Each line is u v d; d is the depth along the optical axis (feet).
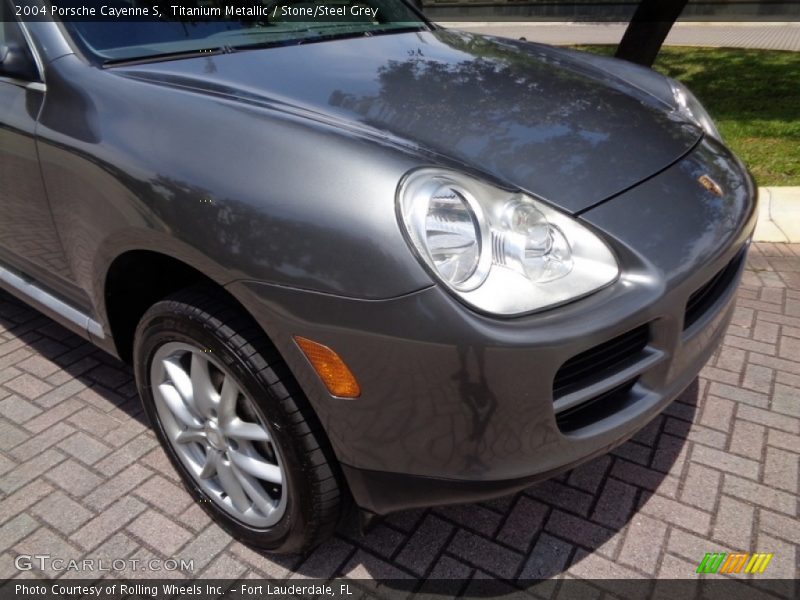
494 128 6.33
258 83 6.81
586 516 7.06
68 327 8.25
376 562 6.66
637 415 5.88
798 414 8.42
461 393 4.94
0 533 7.06
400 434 5.25
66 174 6.70
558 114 6.89
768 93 26.32
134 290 7.04
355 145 5.43
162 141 5.99
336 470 5.84
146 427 8.52
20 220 7.87
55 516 7.26
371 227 4.94
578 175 5.97
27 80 7.28
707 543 6.69
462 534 6.91
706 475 7.52
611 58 9.76
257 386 5.66
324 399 5.36
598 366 5.52
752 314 10.77
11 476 7.78
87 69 7.03
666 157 6.75
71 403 8.98
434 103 6.64
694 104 8.74
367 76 7.20
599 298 5.25
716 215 6.31
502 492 5.42
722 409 8.54
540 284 5.08
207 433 6.62
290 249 5.16
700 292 6.48
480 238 4.99
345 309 4.98
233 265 5.37
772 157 17.83
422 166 5.24
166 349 6.53
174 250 5.81
